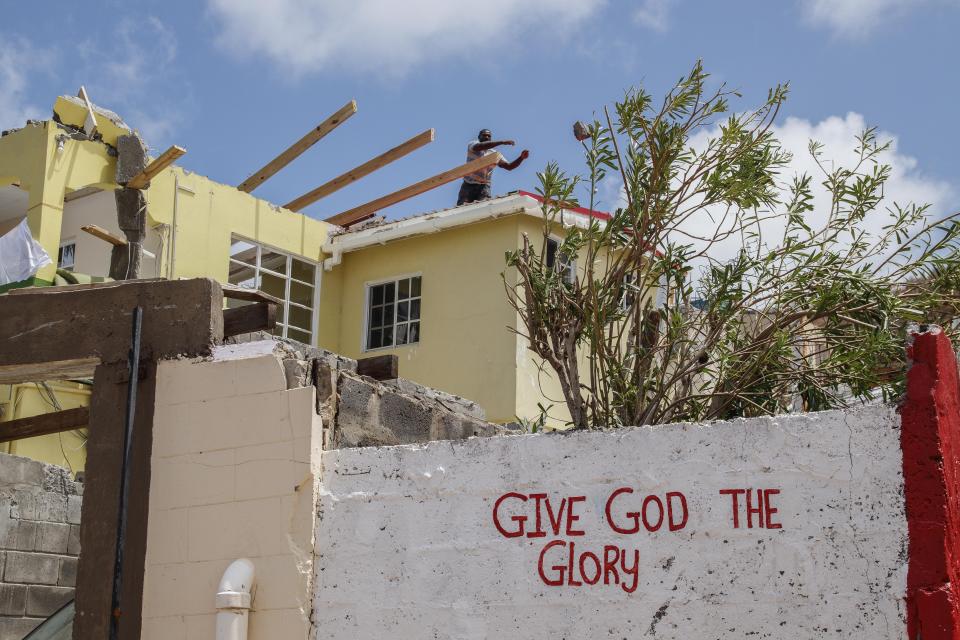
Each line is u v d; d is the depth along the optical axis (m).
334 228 18.97
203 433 7.55
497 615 6.68
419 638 6.81
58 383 14.16
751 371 8.89
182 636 7.21
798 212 9.33
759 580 6.12
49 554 10.03
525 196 16.53
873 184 9.47
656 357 9.12
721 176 8.77
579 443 6.77
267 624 7.06
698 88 8.78
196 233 16.42
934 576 5.72
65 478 10.35
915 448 5.91
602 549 6.54
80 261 16.69
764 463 6.27
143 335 7.88
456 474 7.01
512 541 6.77
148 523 7.50
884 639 5.77
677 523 6.39
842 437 6.12
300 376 7.57
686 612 6.24
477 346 16.81
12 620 9.62
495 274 16.91
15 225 16.52
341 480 7.27
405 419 8.51
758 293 9.12
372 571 7.02
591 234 8.93
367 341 18.16
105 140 15.48
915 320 8.98
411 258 17.98
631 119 8.78
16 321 8.19
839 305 8.91
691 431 6.50
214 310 7.82
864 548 5.93
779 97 8.94
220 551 7.29
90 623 7.39
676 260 8.94
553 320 8.54
